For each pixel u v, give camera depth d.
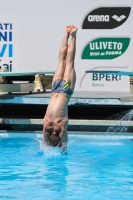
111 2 36.50
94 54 36.78
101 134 28.53
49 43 37.06
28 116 31.19
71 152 25.34
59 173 21.22
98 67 36.75
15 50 37.16
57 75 25.03
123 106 30.31
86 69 36.78
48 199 17.58
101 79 36.66
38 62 37.22
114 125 28.91
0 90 31.48
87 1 36.56
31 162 23.17
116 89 36.62
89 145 26.95
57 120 23.80
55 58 37.12
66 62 25.17
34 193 18.31
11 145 26.97
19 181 19.94
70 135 28.58
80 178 20.45
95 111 31.27
